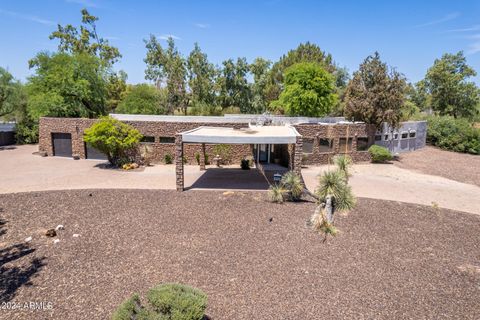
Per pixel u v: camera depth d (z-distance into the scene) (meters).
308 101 28.61
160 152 22.06
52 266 7.59
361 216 11.70
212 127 19.77
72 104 28.36
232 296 6.39
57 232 9.70
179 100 40.34
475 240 9.71
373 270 7.61
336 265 7.81
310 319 5.71
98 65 31.22
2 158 23.42
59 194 13.99
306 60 39.78
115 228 10.07
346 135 22.73
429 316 5.90
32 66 27.89
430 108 49.59
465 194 15.45
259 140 14.30
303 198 13.79
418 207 13.09
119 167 20.77
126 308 4.91
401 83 23.09
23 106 31.41
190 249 8.60
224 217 11.23
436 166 22.78
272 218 11.15
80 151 23.42
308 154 21.53
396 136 27.11
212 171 19.88
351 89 24.05
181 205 12.59
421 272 7.59
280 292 6.57
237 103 43.34
